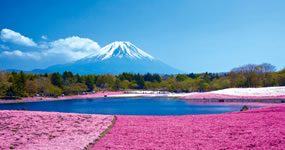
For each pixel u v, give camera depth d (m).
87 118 26.17
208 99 74.94
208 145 13.94
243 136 15.43
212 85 128.50
